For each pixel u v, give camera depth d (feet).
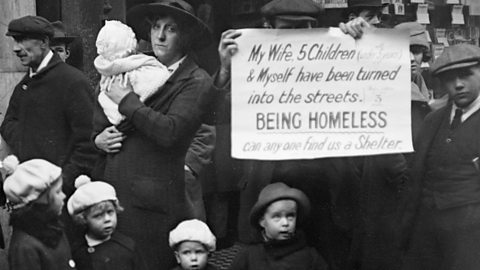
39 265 16.52
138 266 17.88
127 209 18.04
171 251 18.15
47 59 20.08
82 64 22.76
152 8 18.92
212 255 19.65
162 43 18.86
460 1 27.71
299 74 18.53
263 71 18.49
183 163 18.35
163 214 18.11
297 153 18.53
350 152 18.54
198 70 18.45
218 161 20.16
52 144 19.86
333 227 19.06
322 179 18.92
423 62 22.36
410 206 19.43
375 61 18.53
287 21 18.86
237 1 23.66
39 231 16.63
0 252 18.93
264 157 18.52
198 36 19.04
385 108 18.54
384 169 19.30
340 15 22.77
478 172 19.12
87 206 17.53
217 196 20.39
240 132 18.53
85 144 19.70
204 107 18.20
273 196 18.12
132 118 17.83
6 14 21.95
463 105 19.33
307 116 18.53
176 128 17.87
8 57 21.91
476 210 19.08
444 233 19.29
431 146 19.44
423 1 26.71
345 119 18.54
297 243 18.33
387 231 19.30
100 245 17.74
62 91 19.83
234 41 18.48
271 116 18.52
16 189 16.47
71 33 22.72
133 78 18.07
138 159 18.08
